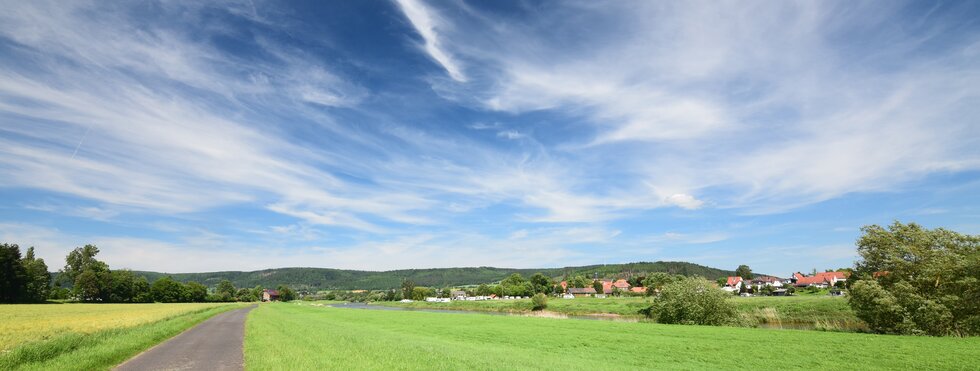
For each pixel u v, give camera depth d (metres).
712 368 21.36
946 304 35.41
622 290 173.00
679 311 52.75
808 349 26.94
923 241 37.81
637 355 25.97
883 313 37.56
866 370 20.89
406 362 18.11
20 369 17.27
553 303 114.88
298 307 121.25
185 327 41.75
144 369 18.25
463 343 29.88
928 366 21.48
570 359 22.52
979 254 36.41
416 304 154.25
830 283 162.12
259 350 22.38
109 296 142.88
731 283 176.12
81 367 17.81
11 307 89.31
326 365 17.20
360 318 64.12
